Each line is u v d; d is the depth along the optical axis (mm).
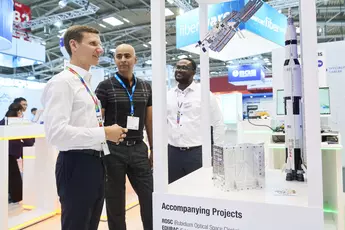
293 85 1108
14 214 3412
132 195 4031
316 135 857
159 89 1100
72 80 1497
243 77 9789
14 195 3938
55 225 3154
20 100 4977
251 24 3801
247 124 3730
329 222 2262
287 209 898
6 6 4051
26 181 3684
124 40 10727
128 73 2158
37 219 3252
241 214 959
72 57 1611
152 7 1097
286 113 1162
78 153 1495
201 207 1021
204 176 1396
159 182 1101
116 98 2094
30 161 3656
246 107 11508
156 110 1106
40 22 7504
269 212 921
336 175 2154
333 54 4355
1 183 2797
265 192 1049
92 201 1521
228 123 8023
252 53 5434
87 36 1583
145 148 2189
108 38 10477
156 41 1097
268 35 4262
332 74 4355
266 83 12211
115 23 8367
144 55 12859
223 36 1196
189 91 2516
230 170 1089
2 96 9398
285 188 1089
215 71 16562
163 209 1088
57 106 1390
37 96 10664
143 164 2137
